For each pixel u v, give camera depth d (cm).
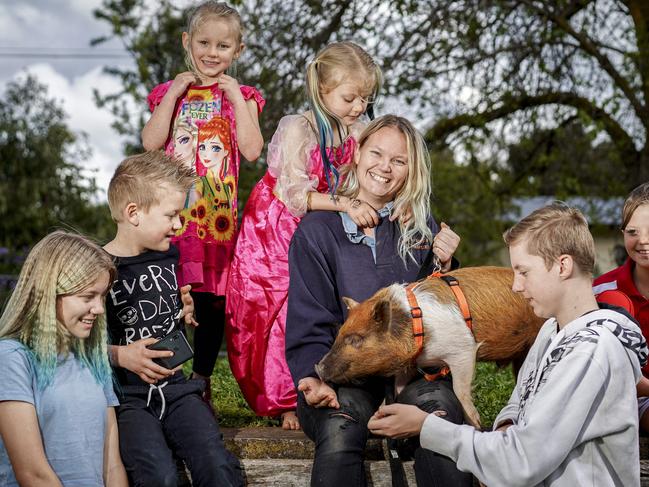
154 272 325
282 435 346
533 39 1012
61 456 275
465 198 1406
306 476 331
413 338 306
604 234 1214
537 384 260
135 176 319
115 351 308
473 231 1473
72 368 286
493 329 323
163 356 307
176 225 326
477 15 985
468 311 317
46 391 277
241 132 398
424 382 311
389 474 332
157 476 287
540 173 1226
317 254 343
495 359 337
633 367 253
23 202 2114
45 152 2167
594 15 1033
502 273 338
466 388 314
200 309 412
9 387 270
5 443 268
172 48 1069
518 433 251
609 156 1127
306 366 321
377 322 305
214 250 397
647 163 1050
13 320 283
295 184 374
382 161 343
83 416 281
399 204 349
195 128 405
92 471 278
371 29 962
